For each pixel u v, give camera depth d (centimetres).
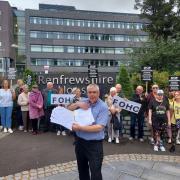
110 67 9012
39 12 8425
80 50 8794
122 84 1334
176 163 795
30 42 8406
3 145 941
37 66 8456
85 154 502
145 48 2238
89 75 1455
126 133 1069
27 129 1143
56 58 8594
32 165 757
